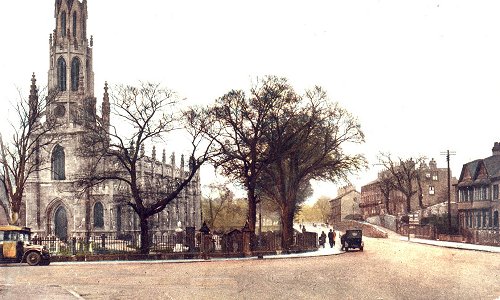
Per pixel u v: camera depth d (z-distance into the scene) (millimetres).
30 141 73875
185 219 94875
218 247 44375
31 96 52406
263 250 42719
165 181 87062
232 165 47844
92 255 35562
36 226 73625
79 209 73312
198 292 18516
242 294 17953
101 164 72750
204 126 42094
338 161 52938
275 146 47094
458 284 20797
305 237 50469
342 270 27562
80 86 77000
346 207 171125
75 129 74000
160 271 27125
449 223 68812
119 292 18453
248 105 46219
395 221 106062
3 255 31891
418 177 103188
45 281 22156
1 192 72312
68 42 78312
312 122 48750
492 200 66062
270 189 55281
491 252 44719
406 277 23719
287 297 17219
